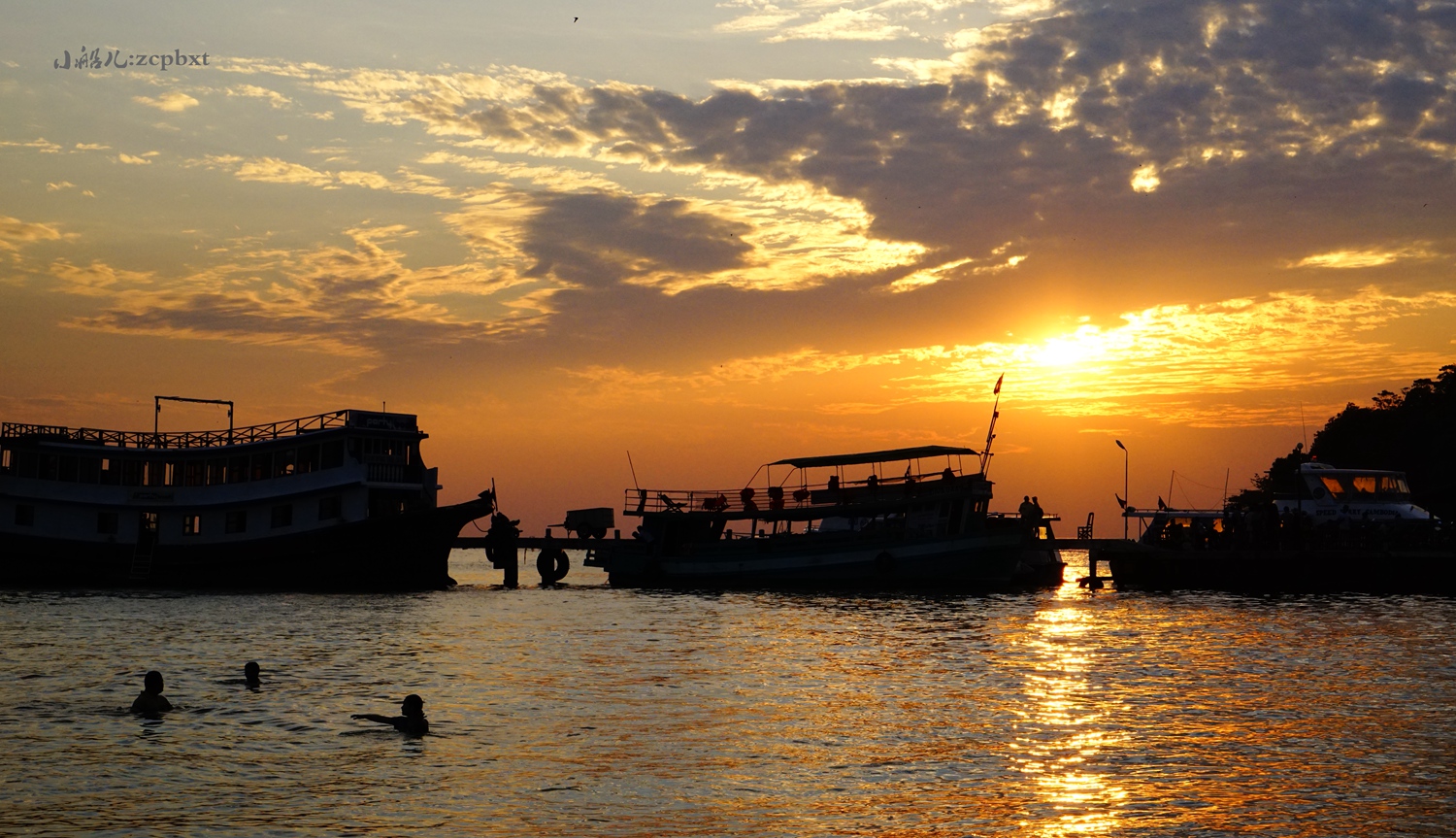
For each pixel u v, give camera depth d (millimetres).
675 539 74750
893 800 19828
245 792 19953
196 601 58750
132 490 67938
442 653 38531
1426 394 131875
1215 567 65438
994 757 22859
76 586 67312
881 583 68312
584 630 46656
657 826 18312
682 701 29109
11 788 20156
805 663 36344
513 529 78625
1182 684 31906
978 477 68375
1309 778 21281
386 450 69125
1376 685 31625
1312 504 70312
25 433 67938
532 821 18500
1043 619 51062
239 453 68438
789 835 17953
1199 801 19812
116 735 24266
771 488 71500
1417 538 64250
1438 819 18828
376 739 24125
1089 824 18547
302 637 42594
